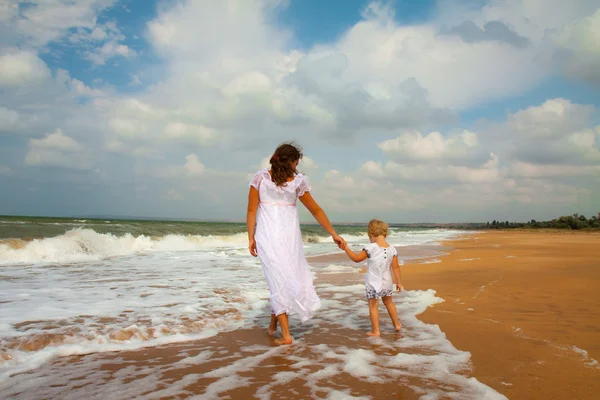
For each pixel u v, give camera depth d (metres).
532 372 2.76
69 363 2.99
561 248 16.39
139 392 2.46
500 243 21.70
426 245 20.00
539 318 4.35
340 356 3.18
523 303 5.16
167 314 4.46
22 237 14.22
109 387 2.54
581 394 2.38
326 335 3.84
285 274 3.65
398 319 4.18
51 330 3.67
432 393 2.43
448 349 3.31
